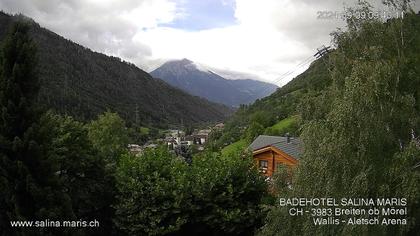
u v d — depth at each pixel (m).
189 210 20.48
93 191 20.31
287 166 17.16
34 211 16.48
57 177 17.08
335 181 13.07
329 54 17.83
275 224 15.39
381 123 13.08
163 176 21.38
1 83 16.77
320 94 17.72
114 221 20.02
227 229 20.39
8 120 16.41
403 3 16.45
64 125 20.08
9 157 16.52
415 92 15.26
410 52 16.05
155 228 19.19
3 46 17.08
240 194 21.23
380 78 13.44
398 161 12.78
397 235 12.77
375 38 16.22
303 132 14.92
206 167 22.23
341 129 13.15
